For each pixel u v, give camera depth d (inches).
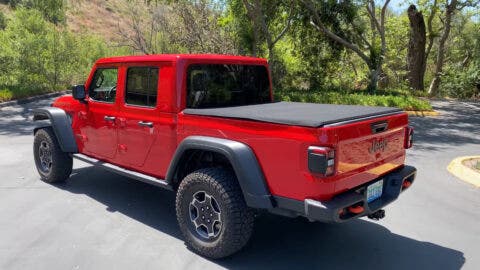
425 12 1123.9
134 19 1139.3
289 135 137.3
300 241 178.4
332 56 917.2
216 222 158.2
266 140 143.3
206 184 155.1
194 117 164.2
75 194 231.0
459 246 175.0
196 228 164.4
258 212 159.5
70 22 1765.5
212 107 183.2
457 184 260.8
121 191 237.5
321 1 839.1
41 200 220.4
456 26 1291.8
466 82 1033.5
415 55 1027.9
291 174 138.8
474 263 160.4
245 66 199.2
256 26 806.5
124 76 192.9
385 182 166.6
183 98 170.6
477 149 374.3
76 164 294.8
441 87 1076.5
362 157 146.2
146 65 181.0
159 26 1016.9
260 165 146.6
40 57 855.1
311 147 131.6
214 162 172.6
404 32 1143.0
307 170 134.3
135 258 159.9
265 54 915.4
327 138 130.1
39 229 184.1
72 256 160.2
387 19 1164.5
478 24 1129.4
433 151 363.9
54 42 900.6
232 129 152.7
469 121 571.5
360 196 141.4
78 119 226.7
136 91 187.6
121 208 211.6
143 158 188.5
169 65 171.5
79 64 1000.9
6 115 545.6
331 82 986.7
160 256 161.9
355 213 143.7
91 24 1854.1
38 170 255.4
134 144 191.6
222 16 893.8
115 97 199.8
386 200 159.9
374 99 676.7
